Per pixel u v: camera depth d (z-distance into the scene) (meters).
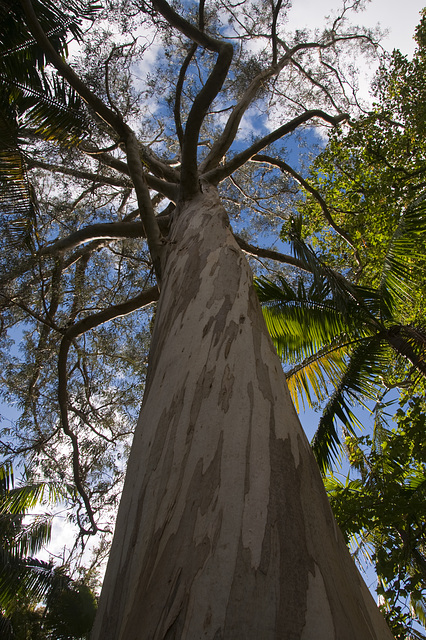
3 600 7.52
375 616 1.39
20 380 9.62
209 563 1.25
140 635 1.16
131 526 1.65
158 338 2.81
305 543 1.33
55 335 9.77
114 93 7.32
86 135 6.94
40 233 9.39
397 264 6.99
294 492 1.50
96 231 8.02
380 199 9.41
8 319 9.54
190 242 3.74
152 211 4.82
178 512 1.48
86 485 9.34
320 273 6.01
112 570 1.62
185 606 1.16
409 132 9.64
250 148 8.06
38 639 7.74
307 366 7.38
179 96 7.49
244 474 1.53
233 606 1.13
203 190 5.35
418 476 5.87
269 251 9.09
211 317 2.50
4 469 8.98
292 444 1.73
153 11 6.49
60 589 7.57
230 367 2.08
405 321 8.11
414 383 7.17
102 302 10.07
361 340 6.97
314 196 9.95
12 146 6.70
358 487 5.66
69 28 6.50
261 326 2.52
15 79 6.44
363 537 5.90
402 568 4.79
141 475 1.82
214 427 1.76
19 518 8.36
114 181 9.10
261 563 1.24
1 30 6.24
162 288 3.49
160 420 1.99
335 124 10.13
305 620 1.12
